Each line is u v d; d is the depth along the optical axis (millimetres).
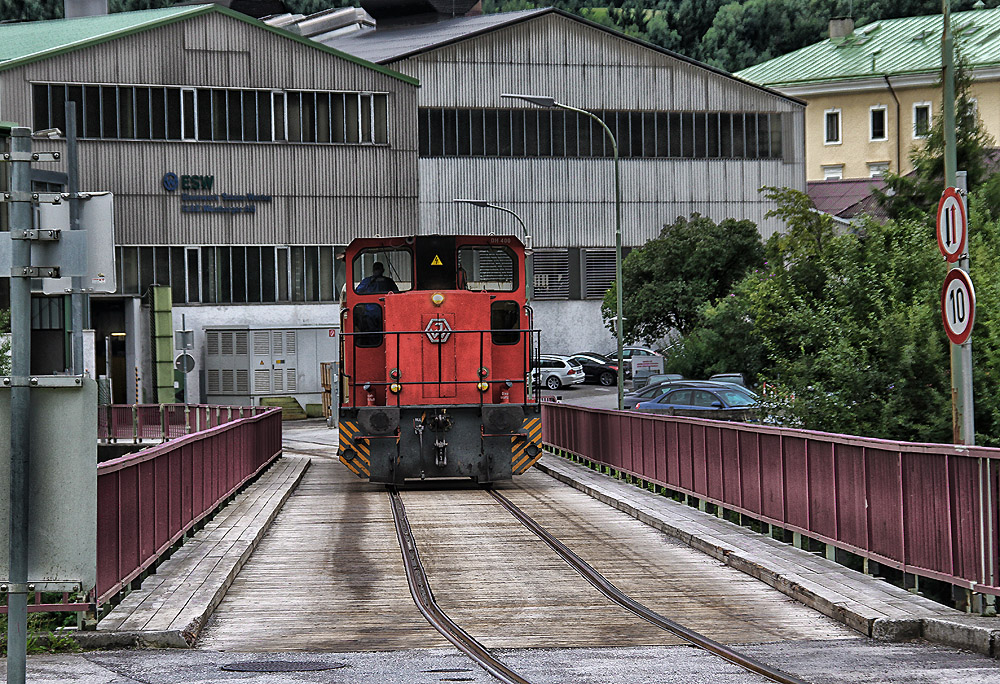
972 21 100938
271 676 9914
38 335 55281
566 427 35094
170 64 61312
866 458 14094
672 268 64188
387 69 65438
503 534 19484
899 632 11695
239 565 16094
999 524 11367
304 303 64250
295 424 58594
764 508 17750
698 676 9883
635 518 21281
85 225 6668
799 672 9938
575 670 10172
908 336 20141
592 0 152500
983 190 25875
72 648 11352
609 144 74312
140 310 60656
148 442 46156
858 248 22703
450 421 26141
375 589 14789
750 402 35906
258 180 63406
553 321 73875
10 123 58156
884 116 98375
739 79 75562
